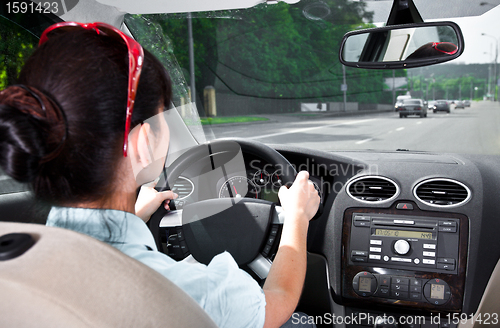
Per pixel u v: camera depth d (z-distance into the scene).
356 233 1.41
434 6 1.62
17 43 1.74
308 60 23.02
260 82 21.48
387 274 1.37
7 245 0.43
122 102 0.47
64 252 0.43
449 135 8.37
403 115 15.30
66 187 0.47
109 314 0.40
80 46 0.47
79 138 0.45
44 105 0.43
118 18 1.70
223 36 18.20
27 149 0.41
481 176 1.38
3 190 1.45
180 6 1.62
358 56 1.72
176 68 1.73
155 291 0.44
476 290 1.28
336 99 24.91
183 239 1.18
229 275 0.59
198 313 0.47
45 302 0.39
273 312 0.62
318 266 1.48
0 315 0.41
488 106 17.08
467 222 1.31
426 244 1.33
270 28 20.22
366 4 1.64
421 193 1.38
